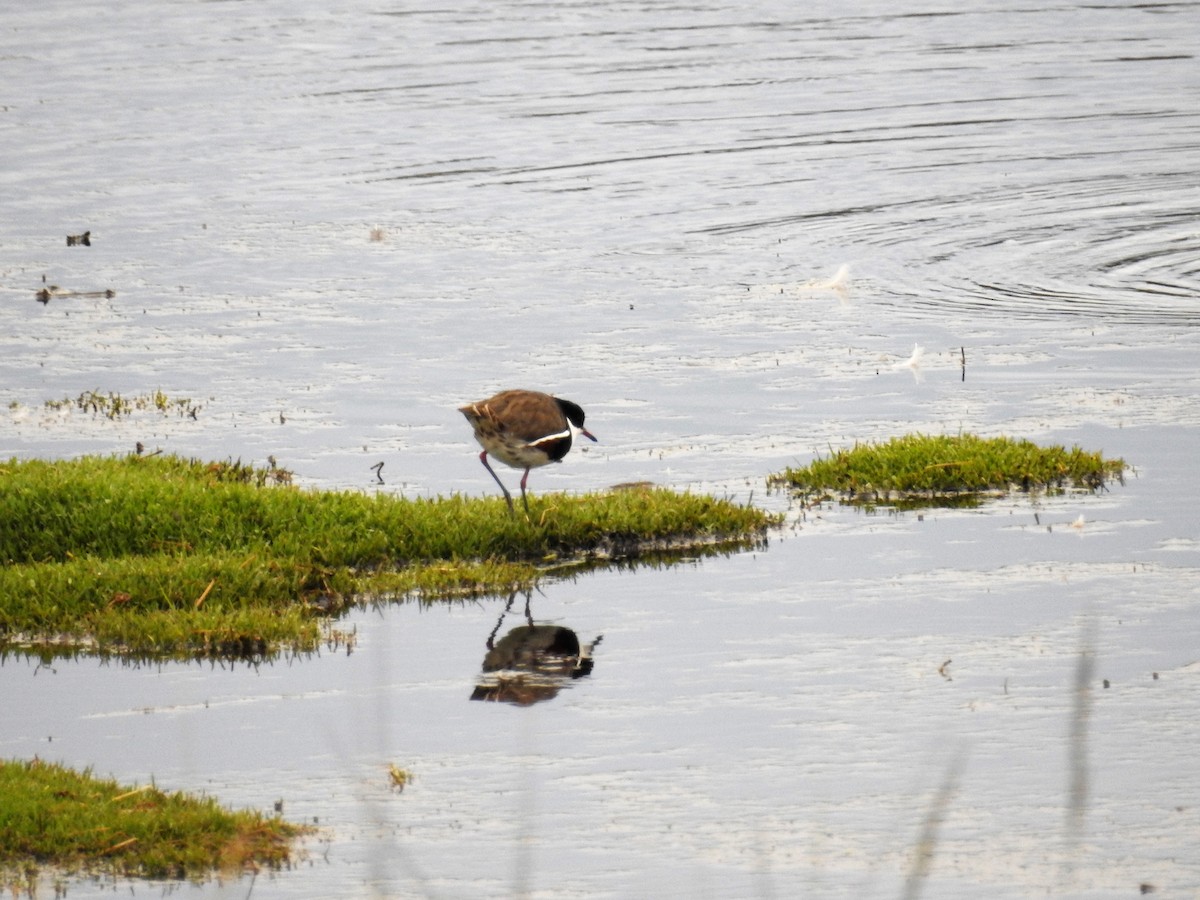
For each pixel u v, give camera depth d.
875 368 22.59
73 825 10.41
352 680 13.24
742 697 12.70
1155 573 15.13
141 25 52.66
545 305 26.09
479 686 13.05
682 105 41.34
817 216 31.52
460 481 18.36
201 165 36.06
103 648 14.02
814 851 10.36
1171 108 40.25
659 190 33.69
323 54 48.09
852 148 36.84
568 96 42.50
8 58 47.66
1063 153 36.12
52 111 41.16
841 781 11.28
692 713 12.44
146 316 25.78
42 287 27.41
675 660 13.47
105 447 19.62
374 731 12.20
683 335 24.38
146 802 10.77
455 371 22.77
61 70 46.06
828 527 16.78
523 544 16.05
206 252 29.59
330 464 18.98
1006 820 10.73
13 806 10.53
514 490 18.05
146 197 33.47
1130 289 26.33
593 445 19.61
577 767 11.58
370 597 15.06
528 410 15.57
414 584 15.13
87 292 27.19
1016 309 25.38
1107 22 51.38
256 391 22.02
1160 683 12.75
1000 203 32.16
